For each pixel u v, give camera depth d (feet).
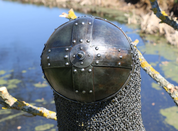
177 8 25.45
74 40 3.79
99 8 33.73
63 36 3.96
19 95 13.74
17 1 44.70
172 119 11.62
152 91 14.16
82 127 4.37
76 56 3.70
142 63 5.51
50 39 4.19
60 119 4.72
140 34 22.88
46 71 4.18
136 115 4.62
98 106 4.19
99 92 3.92
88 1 36.76
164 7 26.50
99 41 3.76
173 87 5.21
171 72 15.16
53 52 3.92
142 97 13.60
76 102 4.14
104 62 3.72
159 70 15.44
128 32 23.32
